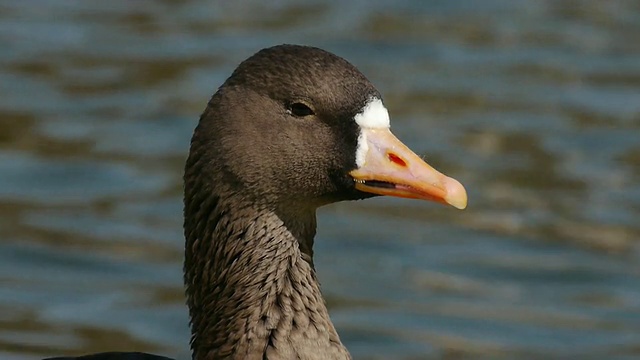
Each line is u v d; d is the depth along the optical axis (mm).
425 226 17875
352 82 9320
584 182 18797
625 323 15906
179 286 16141
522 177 18828
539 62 22328
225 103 9344
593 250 17344
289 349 9398
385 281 16500
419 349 15203
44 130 19484
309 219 9672
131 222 17391
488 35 23422
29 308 15477
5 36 22531
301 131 9281
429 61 22312
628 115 20516
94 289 15977
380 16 24016
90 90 20766
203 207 9461
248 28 23250
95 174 18453
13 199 17734
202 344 9633
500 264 17000
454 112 20516
